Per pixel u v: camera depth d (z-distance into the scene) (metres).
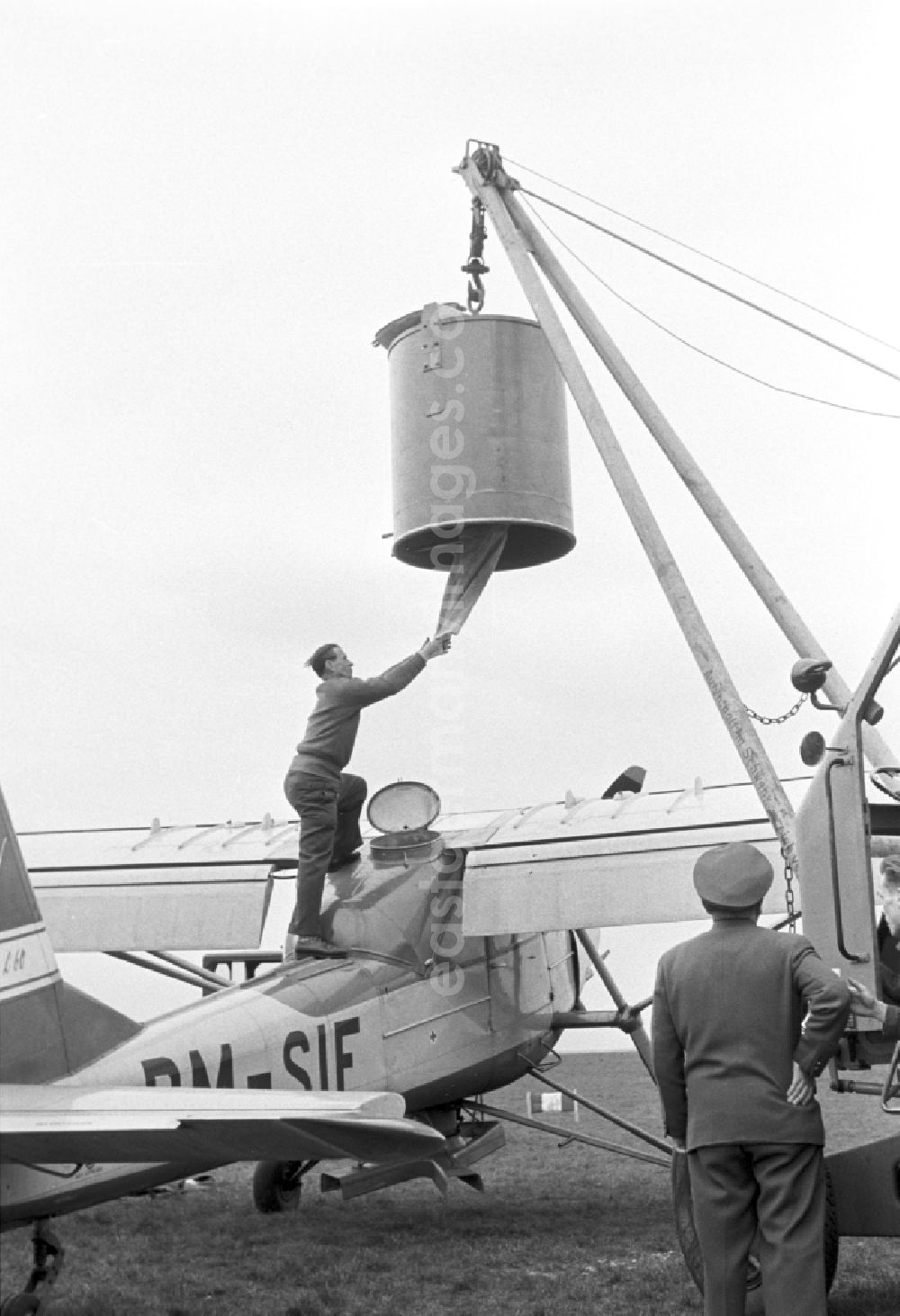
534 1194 10.86
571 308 9.31
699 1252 5.87
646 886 8.92
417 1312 6.62
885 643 6.08
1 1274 7.29
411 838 9.48
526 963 9.97
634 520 8.10
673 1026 5.14
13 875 6.19
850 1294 6.46
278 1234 8.88
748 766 7.25
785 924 8.45
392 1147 4.72
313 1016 8.14
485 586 9.46
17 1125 4.72
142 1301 6.88
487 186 9.73
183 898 10.21
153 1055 6.96
